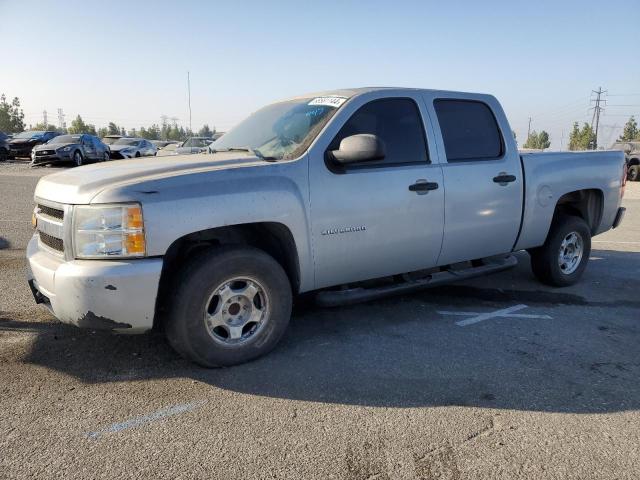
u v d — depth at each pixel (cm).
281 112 475
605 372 383
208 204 349
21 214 1052
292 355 402
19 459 271
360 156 383
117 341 420
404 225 443
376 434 298
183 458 274
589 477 264
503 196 509
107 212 329
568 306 538
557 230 580
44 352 398
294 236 387
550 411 326
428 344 429
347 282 434
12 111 8669
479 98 513
